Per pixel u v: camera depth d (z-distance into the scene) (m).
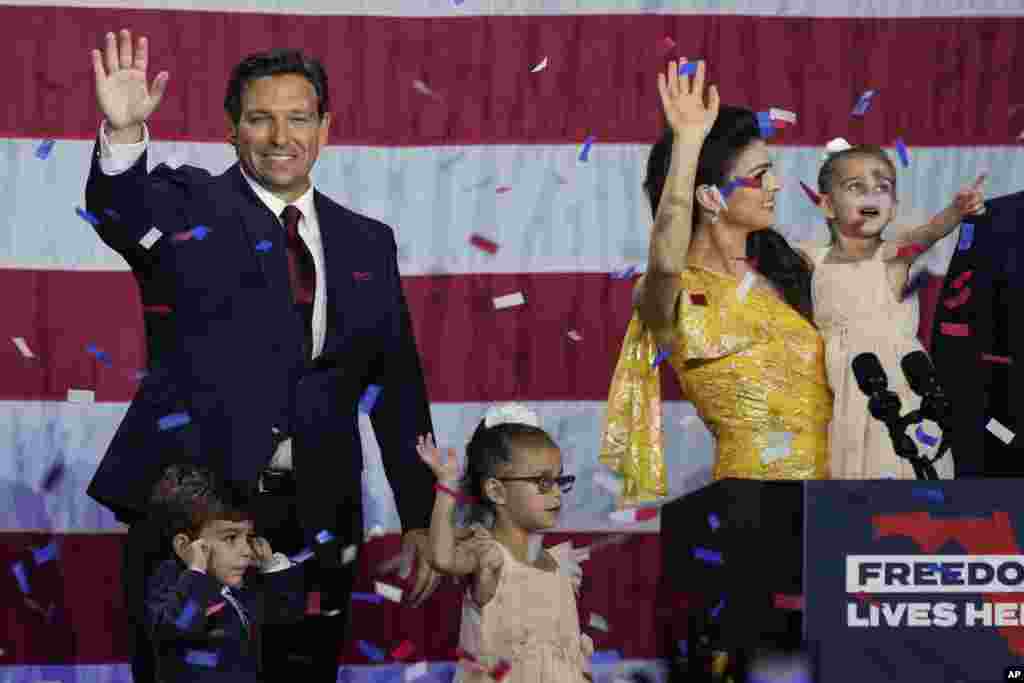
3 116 21.08
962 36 22.12
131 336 21.05
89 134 21.22
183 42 21.41
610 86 21.88
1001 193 21.95
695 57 21.95
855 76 22.03
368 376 17.84
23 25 21.17
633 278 21.61
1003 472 20.80
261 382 16.98
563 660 15.69
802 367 19.27
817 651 13.00
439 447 21.20
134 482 16.81
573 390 21.45
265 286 17.25
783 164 21.83
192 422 16.83
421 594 17.52
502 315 21.48
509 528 15.98
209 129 21.39
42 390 20.83
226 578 15.43
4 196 21.00
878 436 19.19
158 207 17.06
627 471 19.62
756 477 18.83
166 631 14.92
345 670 20.45
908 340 19.86
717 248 19.66
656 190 20.72
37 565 20.50
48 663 20.39
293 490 16.98
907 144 22.05
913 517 13.11
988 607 13.10
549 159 21.75
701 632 14.43
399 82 21.66
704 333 19.06
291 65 17.77
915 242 20.53
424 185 21.59
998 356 21.05
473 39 21.77
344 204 21.47
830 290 19.88
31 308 20.92
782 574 13.21
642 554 21.11
